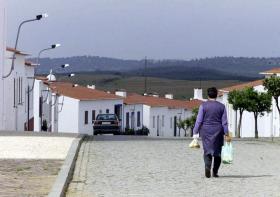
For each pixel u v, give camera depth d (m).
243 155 34.78
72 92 115.44
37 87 90.88
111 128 83.19
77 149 33.94
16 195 18.30
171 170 26.56
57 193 18.55
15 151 31.47
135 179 23.56
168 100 151.25
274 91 60.50
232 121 94.56
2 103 60.78
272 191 20.66
